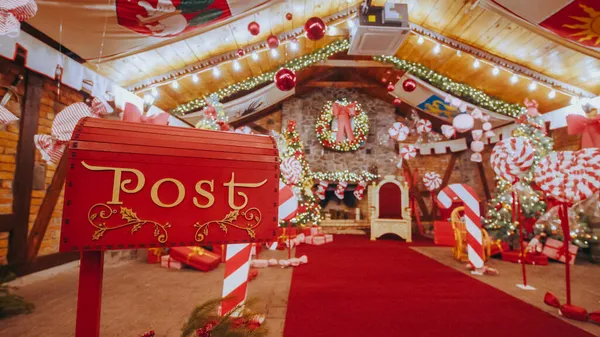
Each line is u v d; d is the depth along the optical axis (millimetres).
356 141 9734
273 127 10094
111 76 4512
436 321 2215
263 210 1244
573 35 3984
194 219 1146
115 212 1064
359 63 7738
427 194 9781
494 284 3355
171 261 4016
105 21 3125
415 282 3389
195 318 1354
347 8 5684
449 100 6734
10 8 1646
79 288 1058
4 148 3002
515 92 6477
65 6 2805
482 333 2016
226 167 1234
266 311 2383
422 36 5922
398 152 9945
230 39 5117
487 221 6035
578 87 5465
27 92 3180
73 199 1038
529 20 4012
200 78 5941
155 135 1231
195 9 3131
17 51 2881
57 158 2219
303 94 10266
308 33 3660
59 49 3572
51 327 1996
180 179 1161
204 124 5328
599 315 2209
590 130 3256
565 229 2516
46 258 3416
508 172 3125
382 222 7781
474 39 5559
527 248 4859
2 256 2992
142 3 2877
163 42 4215
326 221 9688
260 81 6926
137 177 1114
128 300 2611
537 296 2914
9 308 2178
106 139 1142
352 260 4773
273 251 5664
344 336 1928
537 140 5785
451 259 4953
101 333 1926
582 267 4551
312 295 2836
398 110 10211
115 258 4375
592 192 2340
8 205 3037
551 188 2490
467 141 9242
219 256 4297
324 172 9906
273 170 1305
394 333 1988
